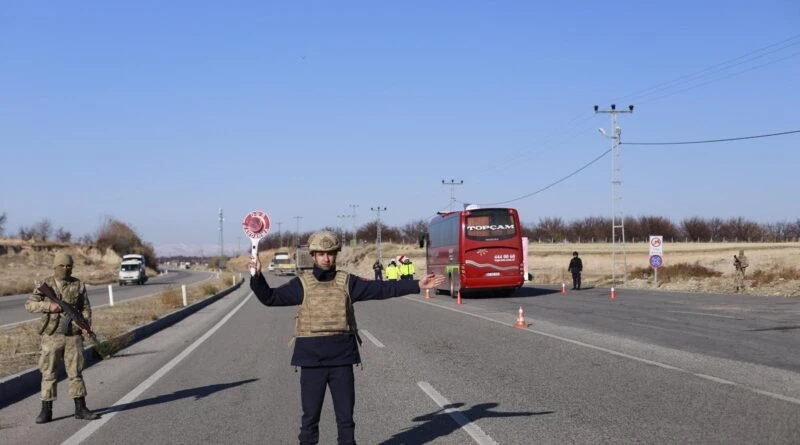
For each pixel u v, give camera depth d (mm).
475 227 31594
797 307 22344
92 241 111562
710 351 12922
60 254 8820
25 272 75812
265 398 9883
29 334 17312
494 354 13500
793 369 10773
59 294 8703
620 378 10445
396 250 116250
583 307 24969
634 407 8469
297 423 8320
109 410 9352
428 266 41000
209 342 17375
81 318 8727
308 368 5895
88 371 12977
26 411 9414
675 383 9898
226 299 39656
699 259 64688
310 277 6020
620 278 47531
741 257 31859
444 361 12805
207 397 10086
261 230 7648
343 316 5922
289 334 18922
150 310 25656
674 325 17812
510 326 18766
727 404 8461
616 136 44969
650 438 7051
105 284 71375
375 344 15594
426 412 8672
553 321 19750
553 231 122875
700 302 25891
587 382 10227
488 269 31359
